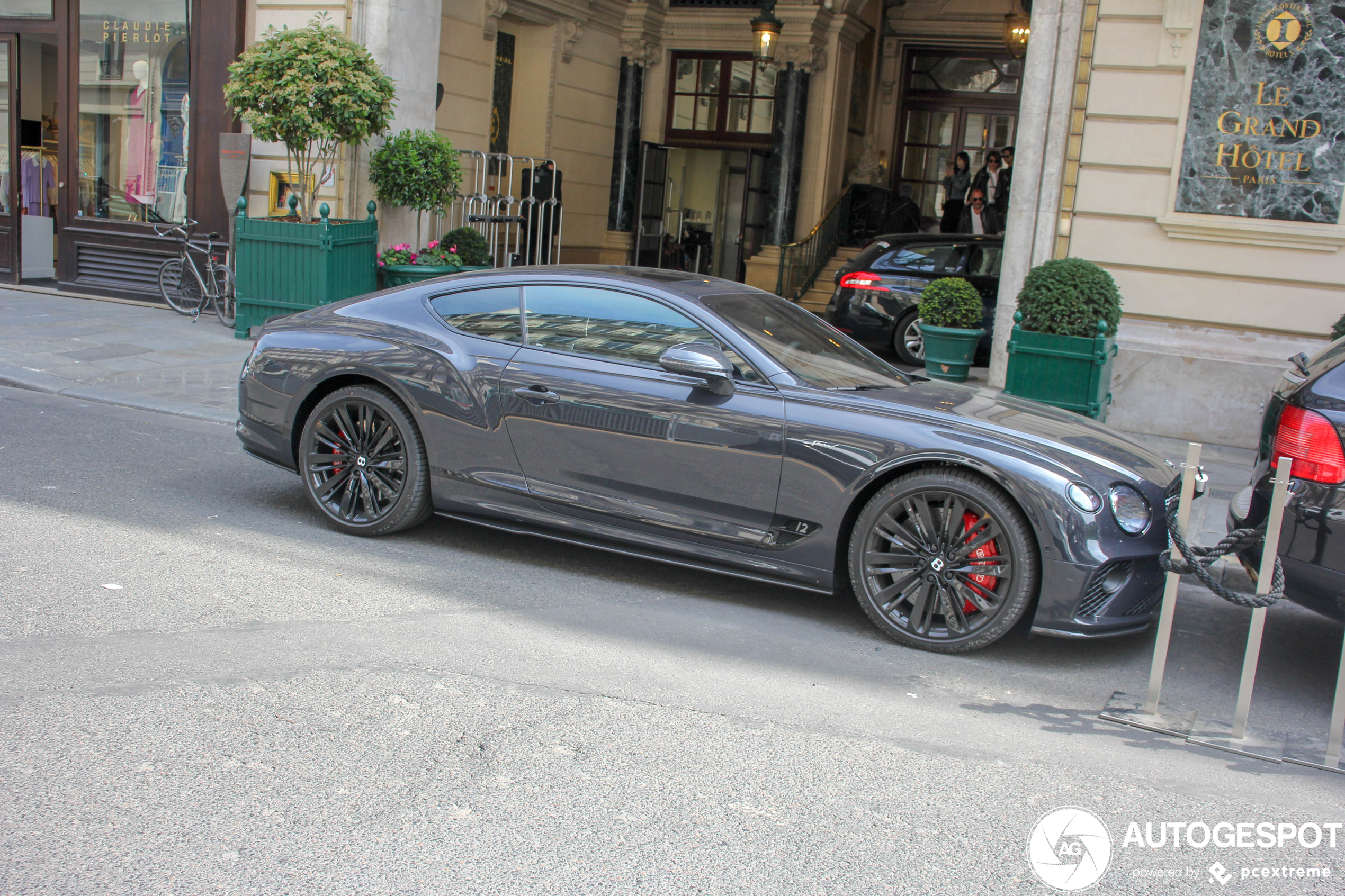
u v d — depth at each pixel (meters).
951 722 3.84
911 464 4.48
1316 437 4.11
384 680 3.86
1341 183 8.80
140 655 3.94
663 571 5.36
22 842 2.77
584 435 4.93
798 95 16.11
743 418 4.67
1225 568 5.83
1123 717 3.96
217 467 6.69
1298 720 4.09
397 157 11.53
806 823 3.08
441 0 12.71
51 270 14.30
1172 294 9.40
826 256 16.41
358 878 2.70
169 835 2.84
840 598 5.16
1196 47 9.02
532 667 4.06
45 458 6.58
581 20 16.02
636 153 17.53
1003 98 17.50
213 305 12.45
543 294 5.25
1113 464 4.46
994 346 9.98
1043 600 4.28
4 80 13.66
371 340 5.43
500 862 2.80
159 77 12.90
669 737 3.56
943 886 2.82
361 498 5.57
